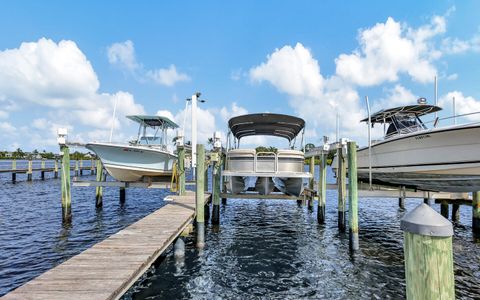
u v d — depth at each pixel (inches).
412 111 458.6
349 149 360.2
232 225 502.0
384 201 825.5
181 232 311.4
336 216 590.6
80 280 161.8
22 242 382.6
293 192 466.0
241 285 268.5
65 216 490.6
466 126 313.3
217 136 422.6
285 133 533.0
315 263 321.7
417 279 76.3
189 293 252.5
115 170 550.3
